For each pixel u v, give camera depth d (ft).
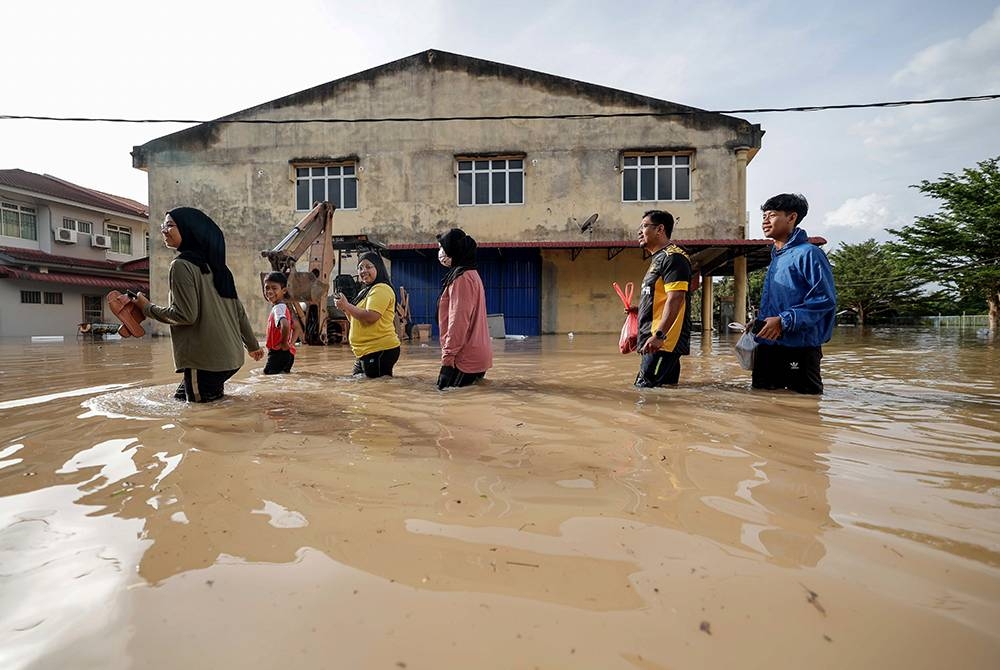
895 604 3.09
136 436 7.07
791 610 3.05
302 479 5.29
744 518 4.30
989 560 3.59
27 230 63.93
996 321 56.75
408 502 4.67
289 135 48.03
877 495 4.81
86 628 2.95
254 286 48.24
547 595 3.23
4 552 3.80
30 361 20.57
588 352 24.35
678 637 2.84
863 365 17.62
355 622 2.98
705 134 44.75
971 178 55.31
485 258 47.24
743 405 9.30
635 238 45.93
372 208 47.67
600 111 46.01
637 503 4.63
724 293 100.94
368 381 13.06
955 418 8.21
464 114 47.29
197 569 3.55
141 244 78.59
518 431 7.30
